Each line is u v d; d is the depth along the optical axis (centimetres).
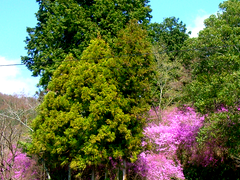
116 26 1708
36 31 1827
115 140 1155
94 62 1202
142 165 1307
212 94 1123
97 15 1756
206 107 1208
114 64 1136
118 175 1252
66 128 1130
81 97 1091
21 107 1597
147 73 1167
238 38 1180
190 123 1529
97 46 1225
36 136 1169
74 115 1097
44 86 1734
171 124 1602
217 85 1120
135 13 1820
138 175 1326
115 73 1155
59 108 1173
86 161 1091
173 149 1433
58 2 1742
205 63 1309
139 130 1156
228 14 1322
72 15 1695
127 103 1131
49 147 1137
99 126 1106
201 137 1158
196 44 1298
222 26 1214
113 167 1333
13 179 1157
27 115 1544
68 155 1171
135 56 1116
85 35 1675
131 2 1905
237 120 1074
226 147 1349
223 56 1139
